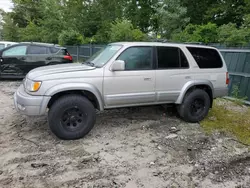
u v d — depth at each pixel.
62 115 3.60
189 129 4.35
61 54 9.20
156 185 2.66
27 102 3.45
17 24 31.62
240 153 3.49
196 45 4.64
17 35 28.39
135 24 19.95
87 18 21.61
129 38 12.52
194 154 3.42
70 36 15.94
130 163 3.11
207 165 3.13
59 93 3.68
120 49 3.94
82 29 21.23
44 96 3.46
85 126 3.78
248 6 14.02
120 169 2.96
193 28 12.97
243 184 2.74
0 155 3.20
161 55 4.24
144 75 4.05
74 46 15.41
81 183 2.65
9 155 3.21
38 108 3.46
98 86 3.75
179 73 4.36
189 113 4.57
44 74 3.57
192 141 3.84
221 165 3.14
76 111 3.71
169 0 14.94
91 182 2.67
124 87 3.94
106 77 3.79
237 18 15.45
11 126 4.25
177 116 5.02
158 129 4.30
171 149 3.54
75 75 3.63
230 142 3.85
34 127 4.23
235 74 6.68
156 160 3.21
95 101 3.88
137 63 4.04
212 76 4.70
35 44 8.82
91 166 3.00
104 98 3.84
